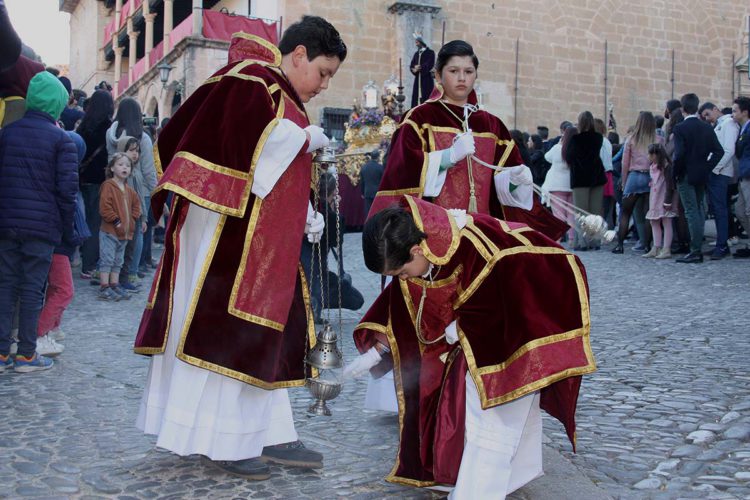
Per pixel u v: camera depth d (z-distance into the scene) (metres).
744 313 7.28
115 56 30.92
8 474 3.30
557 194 11.70
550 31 24.20
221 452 3.22
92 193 9.38
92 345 6.30
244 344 3.22
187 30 21.61
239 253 3.28
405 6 22.27
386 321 3.43
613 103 24.80
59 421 4.14
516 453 2.99
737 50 25.97
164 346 3.34
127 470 3.40
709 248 11.62
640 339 6.30
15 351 5.79
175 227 3.42
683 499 3.13
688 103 10.73
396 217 2.96
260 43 3.48
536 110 24.09
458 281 2.99
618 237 11.79
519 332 2.85
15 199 5.07
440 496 3.18
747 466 3.50
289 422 3.55
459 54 4.36
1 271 5.23
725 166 10.59
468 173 4.29
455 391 3.03
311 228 3.58
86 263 9.50
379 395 4.11
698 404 4.45
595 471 3.48
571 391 2.95
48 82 5.24
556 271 2.94
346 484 3.29
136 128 9.09
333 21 22.19
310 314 3.56
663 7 25.25
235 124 3.20
